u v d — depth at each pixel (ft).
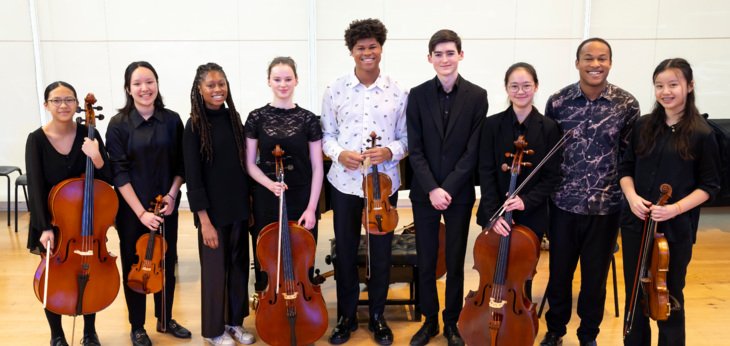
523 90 7.57
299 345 8.22
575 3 17.57
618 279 11.91
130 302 8.89
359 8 17.43
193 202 8.14
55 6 16.89
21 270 12.44
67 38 17.11
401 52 17.79
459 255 8.55
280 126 8.39
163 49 17.38
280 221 7.95
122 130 8.23
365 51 8.07
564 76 18.10
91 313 8.17
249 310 10.44
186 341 9.29
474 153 8.13
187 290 11.40
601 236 8.11
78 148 8.11
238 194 8.46
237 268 8.96
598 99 7.86
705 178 6.99
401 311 10.46
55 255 7.75
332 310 10.50
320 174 8.72
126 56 17.34
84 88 17.46
